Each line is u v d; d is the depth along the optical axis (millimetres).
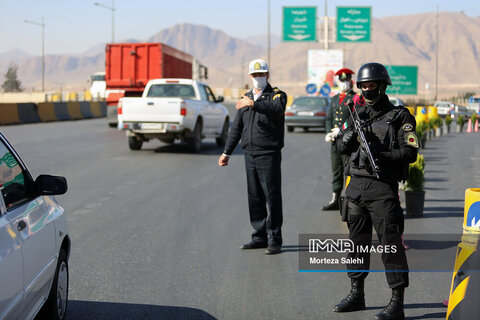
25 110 34344
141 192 11141
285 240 7492
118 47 28516
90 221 8641
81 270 6195
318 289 5551
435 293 5414
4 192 3574
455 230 8070
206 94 19859
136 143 18594
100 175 13281
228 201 10242
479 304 3896
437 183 12781
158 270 6188
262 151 6781
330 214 9164
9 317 3182
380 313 4758
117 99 28906
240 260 6570
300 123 28297
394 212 4719
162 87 19297
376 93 4641
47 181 4180
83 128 29531
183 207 9703
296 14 58156
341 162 9375
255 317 4840
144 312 4957
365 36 57812
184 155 17641
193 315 4891
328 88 46719
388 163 4656
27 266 3521
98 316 4863
